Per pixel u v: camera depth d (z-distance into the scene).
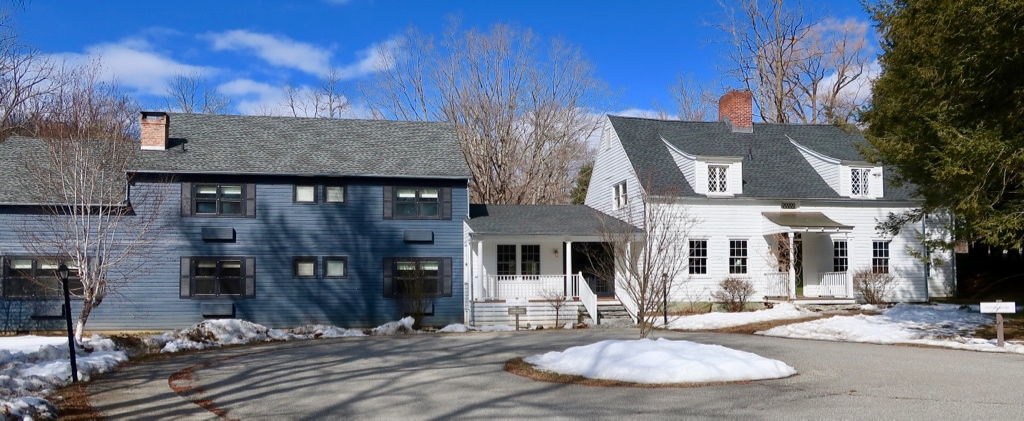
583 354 13.77
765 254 28.92
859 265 29.94
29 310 24.66
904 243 30.50
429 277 27.56
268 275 26.41
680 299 28.14
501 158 43.34
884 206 30.30
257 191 26.58
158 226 25.14
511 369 13.63
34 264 24.69
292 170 26.59
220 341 20.73
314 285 26.72
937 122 16.20
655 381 11.77
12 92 35.66
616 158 31.47
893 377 12.17
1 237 24.50
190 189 26.00
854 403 9.92
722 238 28.69
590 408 9.93
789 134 33.28
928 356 15.10
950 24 15.41
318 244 26.86
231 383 12.60
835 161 30.17
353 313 26.88
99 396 11.34
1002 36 14.76
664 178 29.06
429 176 27.50
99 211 22.19
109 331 25.02
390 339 21.41
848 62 46.75
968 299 30.67
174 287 25.67
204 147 27.58
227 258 26.19
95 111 32.94
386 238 27.38
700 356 12.78
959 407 9.58
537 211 30.31
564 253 29.80
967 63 15.38
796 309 25.80
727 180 29.16
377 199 27.45
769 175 30.52
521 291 27.70
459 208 28.11
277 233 26.59
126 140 27.19
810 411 9.45
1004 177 15.68
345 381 12.64
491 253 28.70
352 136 30.05
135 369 14.75
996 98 16.02
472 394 11.16
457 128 43.28
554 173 44.44
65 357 15.51
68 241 22.59
